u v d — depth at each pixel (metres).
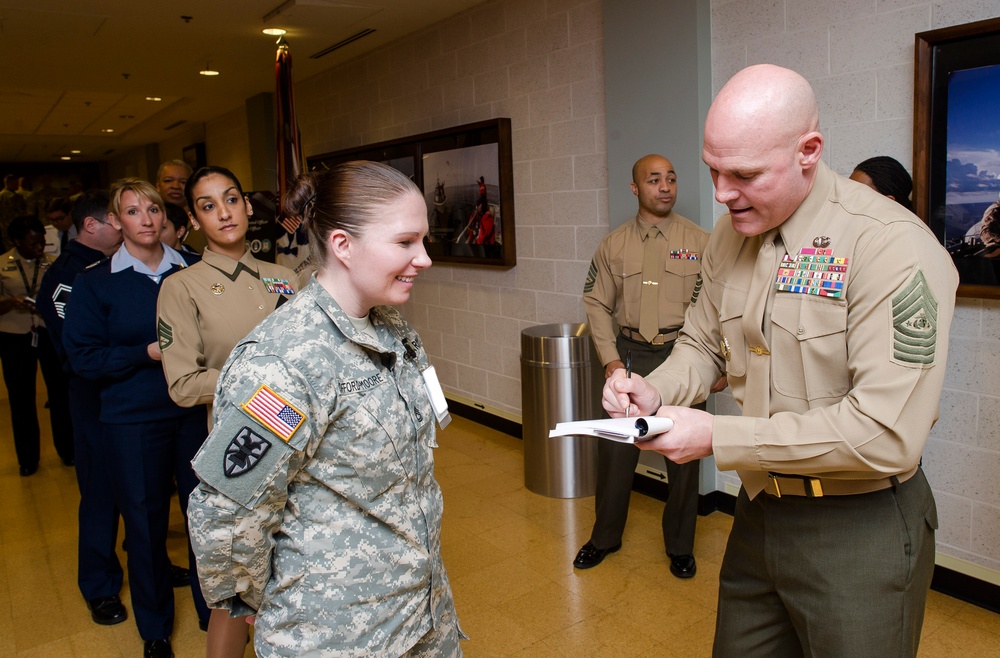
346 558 1.25
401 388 1.32
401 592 1.31
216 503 1.16
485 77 4.62
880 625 1.31
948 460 2.66
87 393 2.79
